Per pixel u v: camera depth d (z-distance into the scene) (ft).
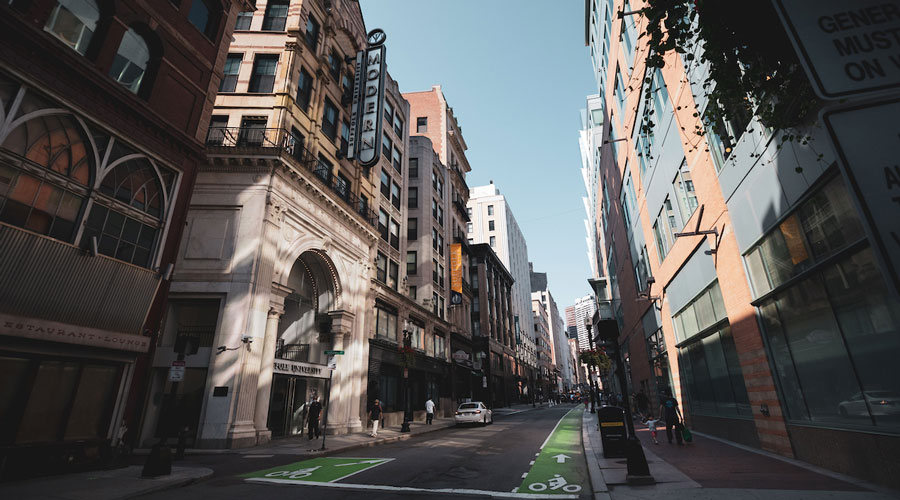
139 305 33.63
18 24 26.73
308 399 60.75
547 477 28.81
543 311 347.56
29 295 26.50
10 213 26.17
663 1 18.11
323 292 66.49
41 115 28.12
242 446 43.73
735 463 28.58
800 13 6.64
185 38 40.78
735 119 32.09
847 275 22.50
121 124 33.35
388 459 37.65
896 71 5.94
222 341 46.44
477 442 51.72
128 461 32.01
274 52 62.18
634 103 60.03
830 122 5.79
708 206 39.17
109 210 32.32
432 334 109.91
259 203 51.85
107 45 32.94
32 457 26.32
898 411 19.65
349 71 79.87
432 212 123.03
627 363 108.99
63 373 28.50
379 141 70.18
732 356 38.63
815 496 18.81
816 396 26.30
